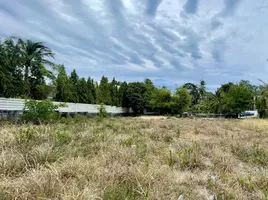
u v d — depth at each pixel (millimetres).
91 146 5039
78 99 26266
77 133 6793
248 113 50750
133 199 2523
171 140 6805
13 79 16859
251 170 4066
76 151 4391
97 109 25500
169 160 4039
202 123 15758
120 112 40281
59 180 2676
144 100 45719
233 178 3418
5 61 15797
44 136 5488
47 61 23688
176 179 3266
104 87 37125
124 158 3953
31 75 21859
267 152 5297
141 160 4055
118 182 2904
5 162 3180
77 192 2430
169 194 2740
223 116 40719
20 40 21141
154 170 3348
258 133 10078
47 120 12016
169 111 44000
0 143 4441
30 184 2549
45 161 3584
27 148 4180
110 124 12078
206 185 3207
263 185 3199
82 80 28219
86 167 3275
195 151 4770
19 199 2365
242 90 39062
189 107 47156
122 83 44406
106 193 2500
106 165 3646
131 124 12820
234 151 5465
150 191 2689
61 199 2367
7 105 14102
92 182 2789
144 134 7859
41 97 21938
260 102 30500
